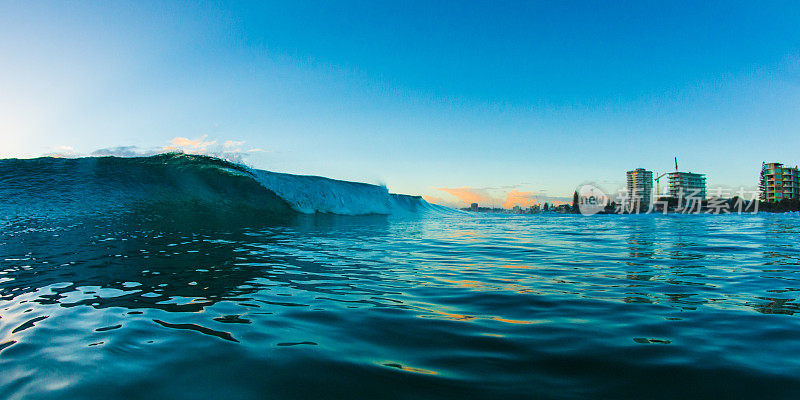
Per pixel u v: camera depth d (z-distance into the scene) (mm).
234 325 2463
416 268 4629
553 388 1649
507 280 3969
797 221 18953
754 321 2613
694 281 3965
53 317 2592
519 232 10422
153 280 3719
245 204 13414
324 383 1684
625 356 2006
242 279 3822
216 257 5051
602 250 6555
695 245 7398
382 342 2189
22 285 3475
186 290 3361
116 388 1636
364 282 3799
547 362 1925
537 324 2541
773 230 11859
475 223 14555
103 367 1833
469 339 2250
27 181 11344
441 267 4715
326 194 16203
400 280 3918
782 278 4129
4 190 10531
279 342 2172
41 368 1818
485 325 2514
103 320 2539
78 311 2729
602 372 1812
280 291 3377
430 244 7215
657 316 2725
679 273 4410
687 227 13398
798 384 1683
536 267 4781
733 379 1736
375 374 1774
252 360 1920
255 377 1736
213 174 14211
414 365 1879
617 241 8133
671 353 2045
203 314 2695
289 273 4156
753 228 12891
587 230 11516
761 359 1965
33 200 10148
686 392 1617
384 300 3127
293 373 1779
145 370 1804
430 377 1747
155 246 5863
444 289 3541
